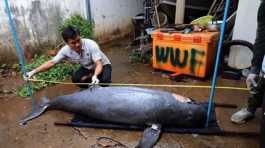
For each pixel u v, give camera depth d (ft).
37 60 15.48
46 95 12.01
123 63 16.01
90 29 18.47
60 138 8.87
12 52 15.56
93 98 9.47
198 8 18.78
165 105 8.69
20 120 9.98
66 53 10.38
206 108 9.19
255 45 7.91
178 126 9.02
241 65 13.14
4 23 14.83
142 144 8.08
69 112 10.37
